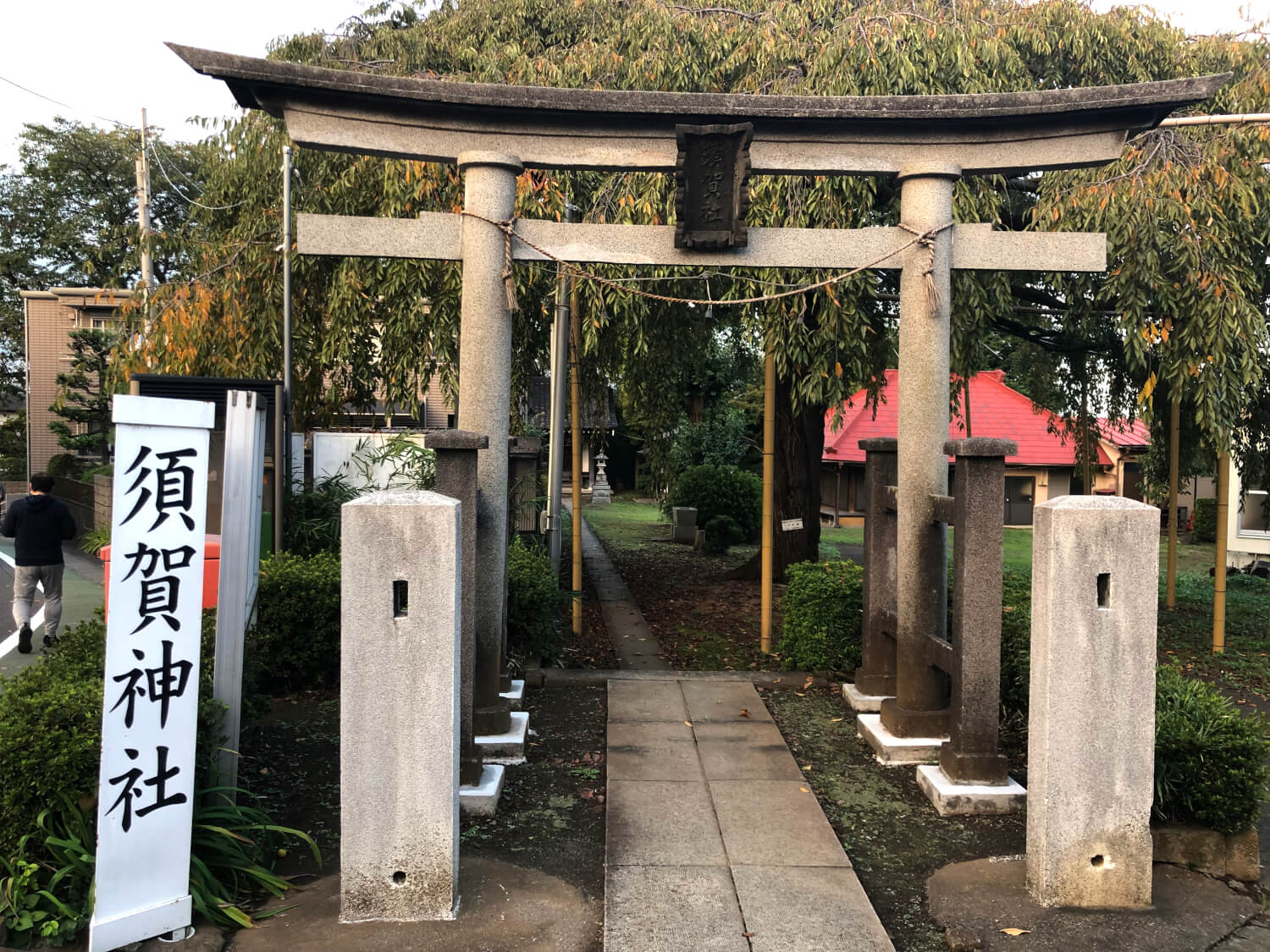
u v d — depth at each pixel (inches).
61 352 847.1
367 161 302.7
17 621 300.8
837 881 132.3
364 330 323.9
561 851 143.4
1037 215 264.4
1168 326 258.5
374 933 115.6
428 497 118.5
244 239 346.9
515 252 193.8
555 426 374.0
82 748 117.2
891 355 329.4
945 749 169.8
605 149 195.3
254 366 337.4
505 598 211.2
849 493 909.2
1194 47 312.8
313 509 331.3
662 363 429.1
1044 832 124.5
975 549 163.6
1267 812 171.9
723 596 428.1
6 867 114.0
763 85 293.3
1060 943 116.6
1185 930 120.3
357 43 338.3
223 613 138.3
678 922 119.9
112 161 966.4
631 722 208.2
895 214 289.7
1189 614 412.8
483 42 339.0
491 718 185.9
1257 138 263.7
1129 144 264.7
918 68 273.3
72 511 702.5
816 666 249.8
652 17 308.3
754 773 176.6
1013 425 888.9
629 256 195.8
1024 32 294.0
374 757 117.6
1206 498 886.4
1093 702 123.7
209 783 129.6
